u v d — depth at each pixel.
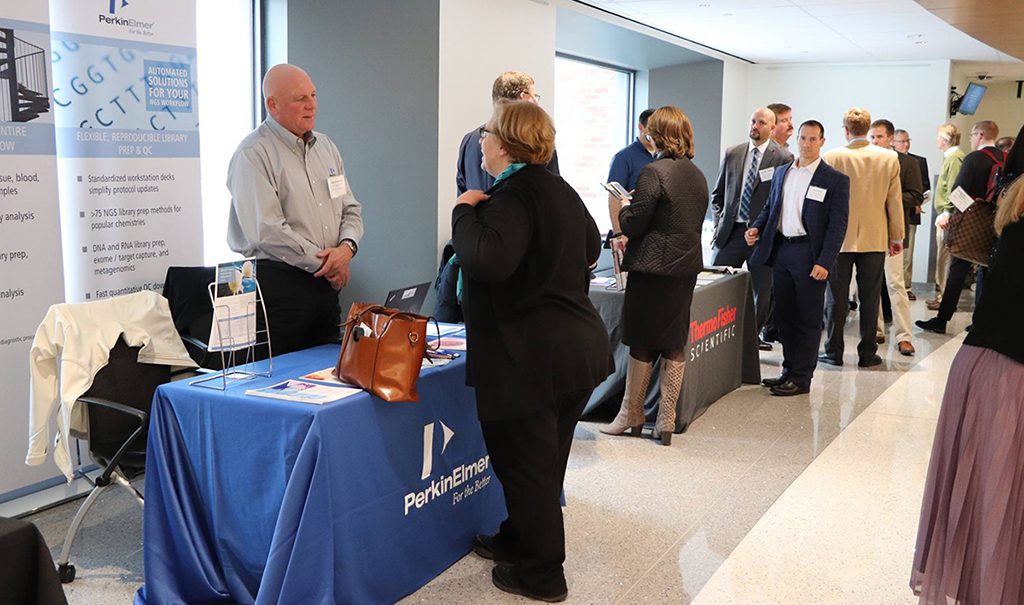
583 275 2.91
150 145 4.19
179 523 2.80
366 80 5.79
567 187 2.87
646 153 5.85
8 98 3.50
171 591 2.80
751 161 6.79
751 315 5.96
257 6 5.73
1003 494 2.49
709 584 3.13
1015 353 2.47
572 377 2.81
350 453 2.67
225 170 5.61
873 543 3.49
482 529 3.44
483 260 2.63
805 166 5.50
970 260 3.05
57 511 3.74
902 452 4.63
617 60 9.83
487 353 2.81
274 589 2.56
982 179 6.94
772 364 6.73
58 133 3.82
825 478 4.23
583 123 10.00
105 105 3.98
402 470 2.92
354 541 2.72
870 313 6.51
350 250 3.81
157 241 4.26
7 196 3.54
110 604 2.95
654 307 4.40
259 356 3.63
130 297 3.39
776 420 5.19
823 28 8.58
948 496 2.65
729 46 9.91
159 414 2.81
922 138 11.29
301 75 3.65
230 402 2.69
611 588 3.08
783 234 5.67
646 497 3.95
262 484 2.68
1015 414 2.48
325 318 3.80
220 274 2.75
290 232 3.59
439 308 5.11
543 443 2.87
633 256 4.36
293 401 2.64
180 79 4.30
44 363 3.11
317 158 3.79
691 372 4.99
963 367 2.61
